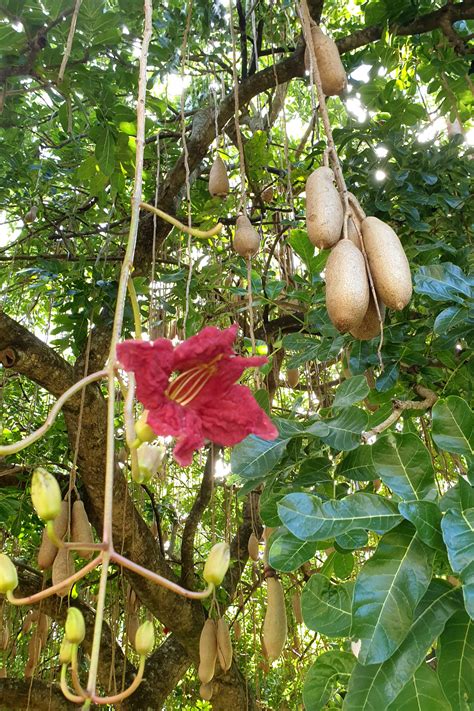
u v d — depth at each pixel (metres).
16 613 4.44
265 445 1.73
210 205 3.46
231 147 4.47
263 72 3.30
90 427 3.14
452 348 2.35
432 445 3.02
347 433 1.71
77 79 3.14
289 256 3.77
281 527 1.57
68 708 3.80
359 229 1.52
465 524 1.25
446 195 2.75
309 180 1.58
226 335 1.10
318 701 1.58
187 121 4.43
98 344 3.43
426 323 2.37
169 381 1.11
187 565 4.08
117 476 3.26
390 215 2.80
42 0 2.84
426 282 2.03
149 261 3.66
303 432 1.73
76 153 3.95
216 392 1.14
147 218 3.68
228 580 4.21
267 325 3.74
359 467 1.78
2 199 3.99
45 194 4.07
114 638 3.59
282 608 2.56
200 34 3.46
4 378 3.92
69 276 3.41
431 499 1.39
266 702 4.95
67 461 3.90
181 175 3.58
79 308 3.66
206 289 3.49
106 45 3.15
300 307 3.00
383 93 3.77
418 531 1.27
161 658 4.25
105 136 3.21
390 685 1.24
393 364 2.29
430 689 1.28
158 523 4.22
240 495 1.83
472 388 2.44
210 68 3.88
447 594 1.32
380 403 2.45
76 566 3.94
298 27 3.84
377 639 1.21
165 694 4.13
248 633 5.02
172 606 3.73
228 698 3.91
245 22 3.33
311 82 1.80
